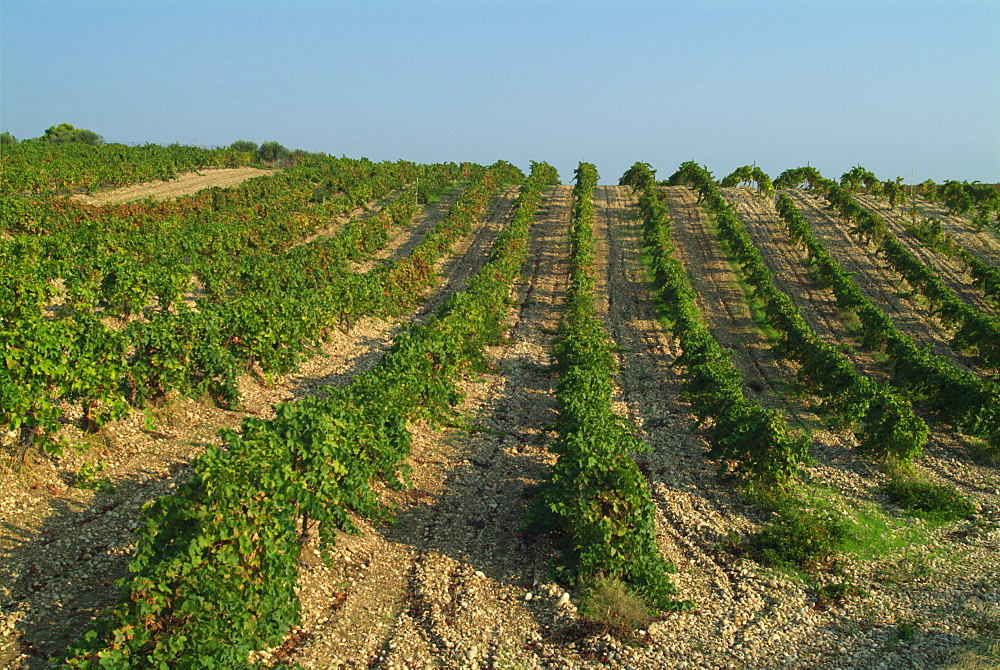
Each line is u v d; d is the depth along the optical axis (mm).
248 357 20281
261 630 9477
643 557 12219
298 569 11680
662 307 35812
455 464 17328
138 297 22266
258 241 37969
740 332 32406
